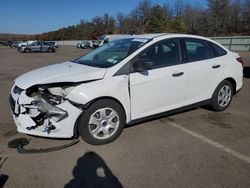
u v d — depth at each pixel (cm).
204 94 536
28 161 374
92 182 329
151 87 451
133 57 437
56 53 3341
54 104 392
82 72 413
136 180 332
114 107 420
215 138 449
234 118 544
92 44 5044
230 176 339
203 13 6650
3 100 713
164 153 397
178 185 322
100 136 420
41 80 404
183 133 468
